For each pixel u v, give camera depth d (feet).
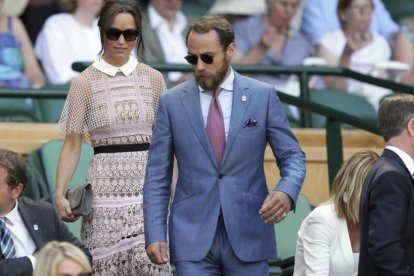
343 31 128.36
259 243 66.33
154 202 66.54
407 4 131.54
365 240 60.44
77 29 119.03
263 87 67.00
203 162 66.03
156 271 71.51
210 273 65.98
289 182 65.05
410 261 59.36
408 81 130.11
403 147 60.75
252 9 125.70
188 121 66.33
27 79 117.70
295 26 126.82
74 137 73.46
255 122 66.33
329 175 86.99
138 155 72.64
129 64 73.56
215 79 65.72
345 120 86.17
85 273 54.75
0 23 116.98
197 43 65.41
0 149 68.54
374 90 124.47
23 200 69.26
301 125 109.60
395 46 130.31
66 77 118.21
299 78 107.24
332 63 127.85
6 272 66.39
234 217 65.72
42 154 89.92
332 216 70.74
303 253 71.51
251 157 66.33
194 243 65.62
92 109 72.95
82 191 71.67
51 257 54.60
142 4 120.67
